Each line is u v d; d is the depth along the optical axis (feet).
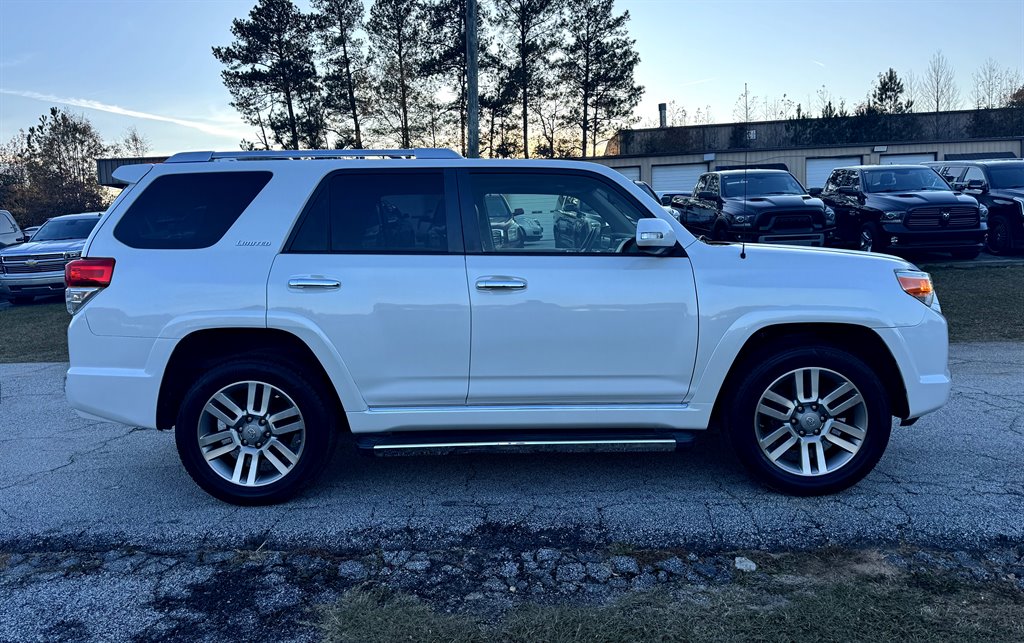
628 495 14.32
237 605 10.79
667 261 13.80
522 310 13.52
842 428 13.94
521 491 14.66
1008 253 52.75
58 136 193.16
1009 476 14.70
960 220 45.75
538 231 14.05
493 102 125.08
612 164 120.98
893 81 184.34
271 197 14.03
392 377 13.73
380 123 132.77
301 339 13.56
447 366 13.69
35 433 19.40
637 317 13.58
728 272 13.83
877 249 47.85
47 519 13.71
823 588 10.80
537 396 13.87
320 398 13.87
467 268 13.65
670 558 11.87
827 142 124.57
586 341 13.62
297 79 125.70
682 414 13.97
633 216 14.17
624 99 134.31
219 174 14.21
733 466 15.78
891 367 14.01
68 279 13.98
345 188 14.07
